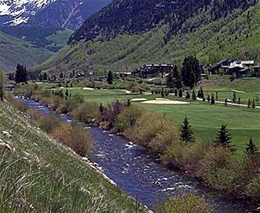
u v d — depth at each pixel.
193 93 136.88
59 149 26.70
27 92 156.62
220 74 192.00
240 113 102.31
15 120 29.38
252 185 43.12
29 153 15.05
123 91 171.25
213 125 82.81
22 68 196.00
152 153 68.19
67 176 13.10
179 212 31.48
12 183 7.46
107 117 96.38
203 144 57.38
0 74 82.56
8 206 6.46
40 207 7.21
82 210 8.21
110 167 58.19
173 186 48.97
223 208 42.00
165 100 134.12
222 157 51.09
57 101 121.38
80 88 186.25
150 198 42.97
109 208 10.12
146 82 197.25
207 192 47.12
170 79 170.88
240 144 63.00
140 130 77.25
